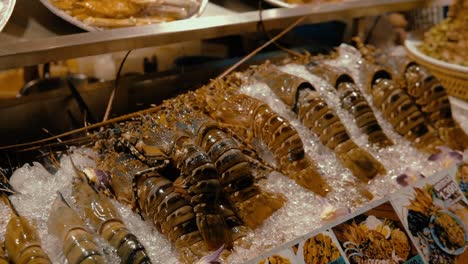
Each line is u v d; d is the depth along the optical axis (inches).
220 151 65.7
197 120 68.8
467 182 65.3
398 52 105.8
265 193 66.0
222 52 102.9
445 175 64.5
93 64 100.7
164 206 59.7
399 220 60.1
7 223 57.5
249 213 63.8
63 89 79.7
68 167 66.2
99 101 79.4
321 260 54.9
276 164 72.5
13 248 53.1
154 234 60.4
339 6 91.4
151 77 84.6
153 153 65.6
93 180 63.7
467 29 94.1
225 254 56.7
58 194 60.1
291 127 71.6
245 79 81.2
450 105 83.6
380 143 77.7
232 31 80.4
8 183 61.9
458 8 95.7
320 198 67.4
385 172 72.5
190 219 59.8
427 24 116.6
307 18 87.4
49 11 78.5
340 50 92.0
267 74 81.3
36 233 55.7
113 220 58.5
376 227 58.7
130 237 55.9
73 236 54.4
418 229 60.6
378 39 113.8
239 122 73.9
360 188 69.3
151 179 61.9
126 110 79.7
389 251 58.4
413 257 59.3
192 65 94.0
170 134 66.7
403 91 81.4
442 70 93.9
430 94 82.8
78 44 67.6
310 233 55.6
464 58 94.3
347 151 74.0
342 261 55.8
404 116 79.7
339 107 80.0
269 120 71.8
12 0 74.5
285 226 62.6
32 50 64.9
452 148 80.0
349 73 85.2
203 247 58.1
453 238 62.0
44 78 101.0
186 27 75.8
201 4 86.5
